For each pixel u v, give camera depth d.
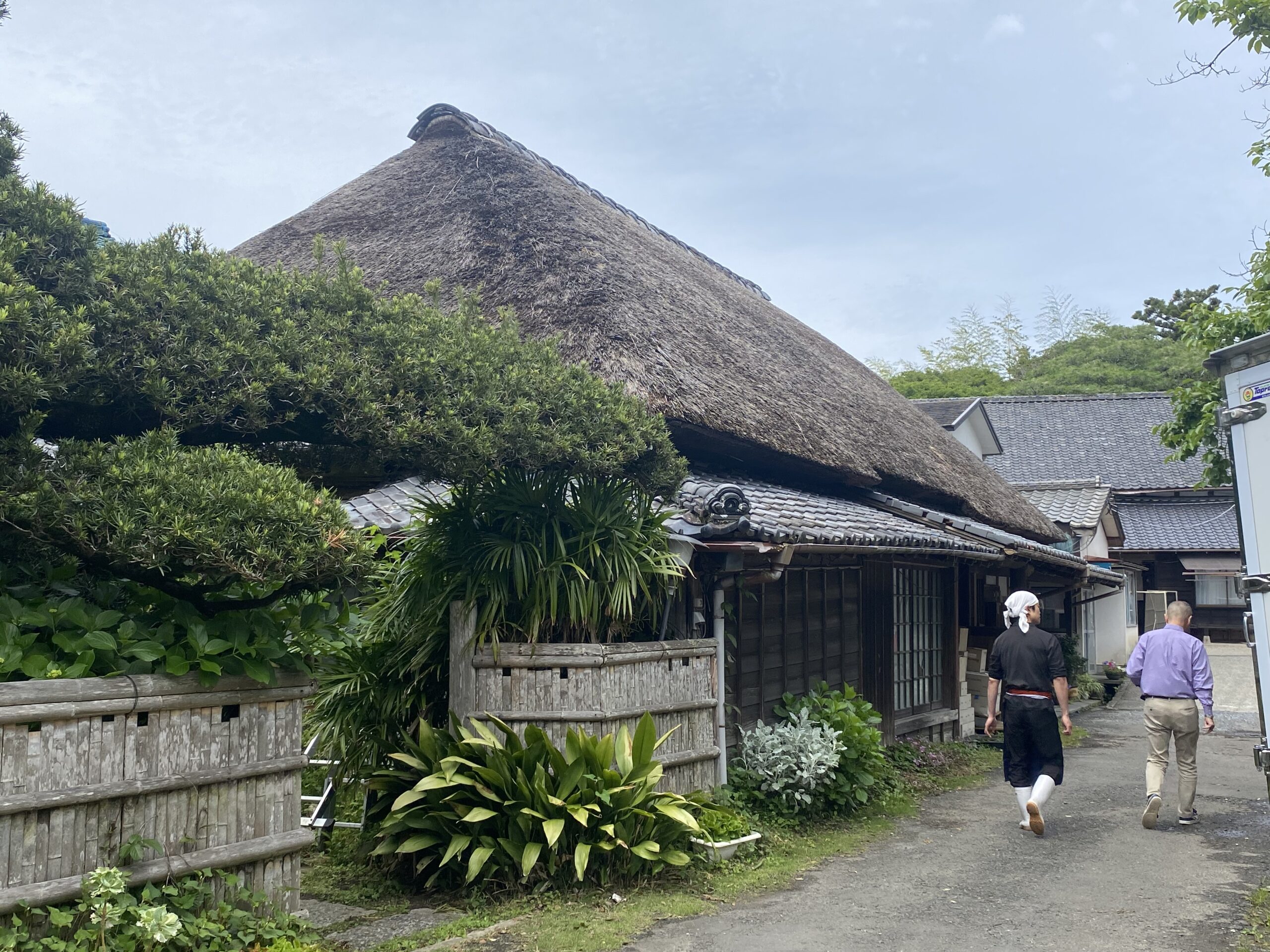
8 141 3.82
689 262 12.99
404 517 7.26
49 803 3.35
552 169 13.07
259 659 4.00
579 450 4.88
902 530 8.33
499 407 4.64
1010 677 6.75
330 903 5.01
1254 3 7.77
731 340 9.71
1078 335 44.12
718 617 6.32
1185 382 9.86
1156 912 4.89
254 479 3.68
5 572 3.73
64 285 3.62
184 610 3.90
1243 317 8.68
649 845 5.00
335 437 4.43
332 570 3.69
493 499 5.47
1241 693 15.94
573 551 5.48
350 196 11.24
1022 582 14.77
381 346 4.49
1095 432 30.42
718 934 4.48
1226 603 25.66
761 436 7.89
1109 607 20.92
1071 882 5.42
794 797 6.42
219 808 3.93
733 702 6.95
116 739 3.59
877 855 6.00
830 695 7.55
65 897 3.38
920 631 10.54
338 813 6.14
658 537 5.70
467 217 9.79
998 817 7.15
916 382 40.00
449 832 5.05
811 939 4.44
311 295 4.56
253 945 3.83
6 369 3.21
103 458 3.46
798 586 8.05
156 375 3.71
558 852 4.93
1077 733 12.12
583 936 4.36
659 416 5.44
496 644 5.34
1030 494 21.44
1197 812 7.31
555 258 8.76
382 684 5.77
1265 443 4.80
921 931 4.57
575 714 5.26
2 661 3.34
